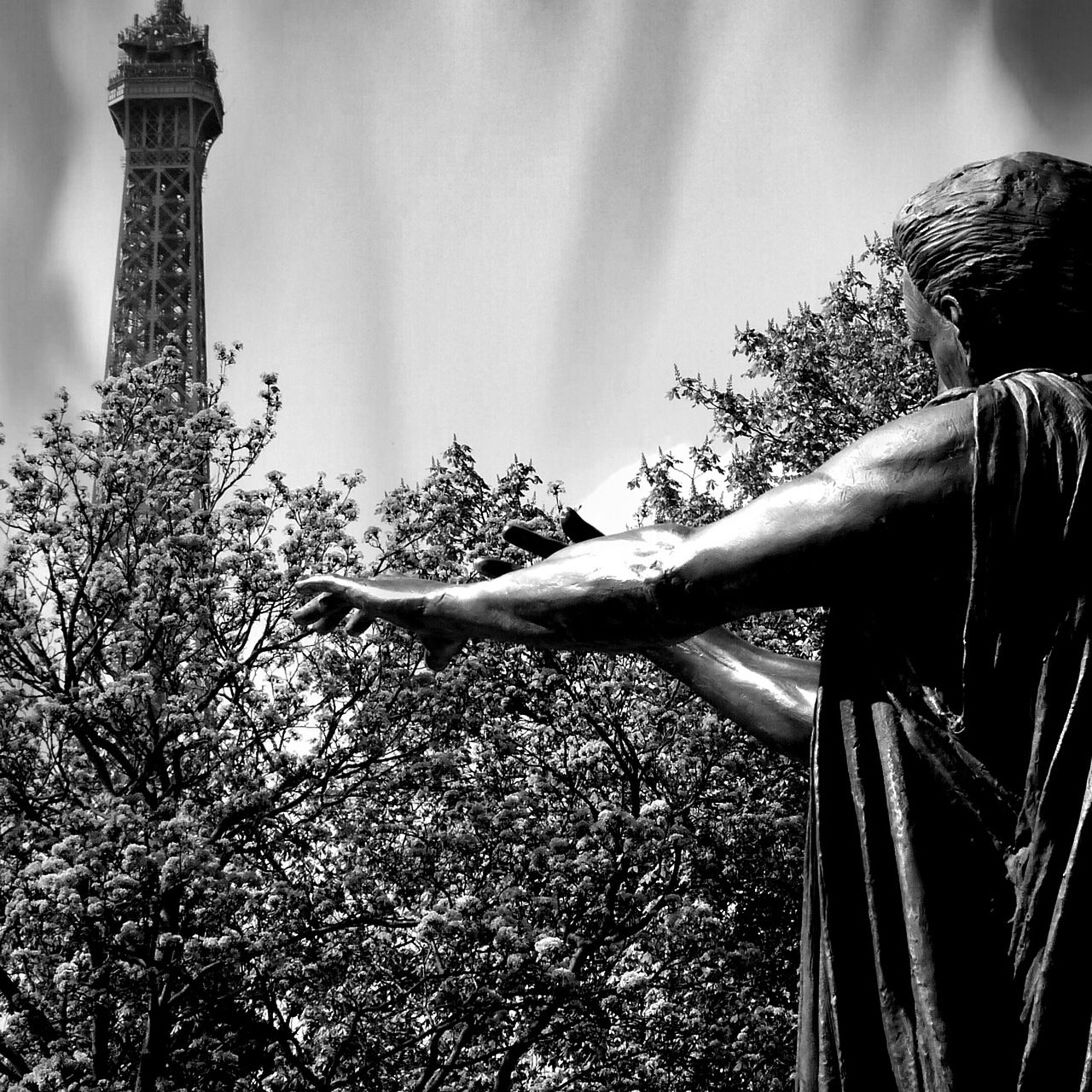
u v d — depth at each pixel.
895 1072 1.92
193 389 19.48
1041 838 1.89
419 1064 17.55
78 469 18.11
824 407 21.75
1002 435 1.95
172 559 17.41
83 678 17.67
